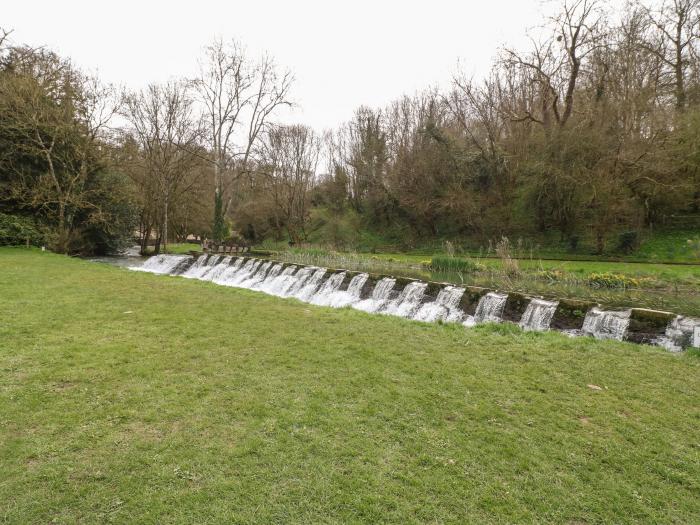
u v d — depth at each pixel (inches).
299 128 1770.4
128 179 1109.7
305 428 161.0
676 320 341.4
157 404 177.0
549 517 118.2
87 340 261.0
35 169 950.4
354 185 1911.9
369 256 1166.3
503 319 449.7
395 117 1732.3
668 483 136.4
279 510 116.1
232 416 168.9
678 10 1078.4
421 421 170.9
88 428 155.4
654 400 198.4
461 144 1471.5
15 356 226.5
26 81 893.8
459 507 120.6
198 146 1275.8
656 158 925.8
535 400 195.2
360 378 214.4
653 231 1000.9
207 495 121.1
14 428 153.4
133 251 1288.1
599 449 154.3
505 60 1142.3
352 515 115.3
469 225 1395.2
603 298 542.0
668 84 1096.2
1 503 115.0
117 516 112.1
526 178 1163.3
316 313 368.2
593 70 1131.3
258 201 1801.2
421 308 501.0
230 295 452.8
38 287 440.8
